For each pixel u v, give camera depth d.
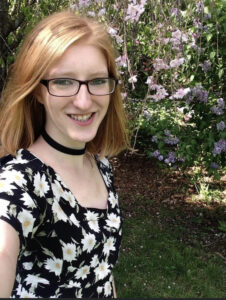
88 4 2.22
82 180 1.16
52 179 1.02
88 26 1.04
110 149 1.41
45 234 0.98
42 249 0.99
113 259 1.16
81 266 1.04
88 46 1.03
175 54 2.45
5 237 0.86
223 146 3.46
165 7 2.42
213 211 4.62
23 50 1.05
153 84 2.42
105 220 1.14
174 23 2.35
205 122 3.55
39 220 0.96
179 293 3.08
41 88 1.06
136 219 4.36
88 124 1.07
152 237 3.95
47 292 1.00
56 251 1.00
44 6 2.99
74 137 1.06
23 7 3.02
